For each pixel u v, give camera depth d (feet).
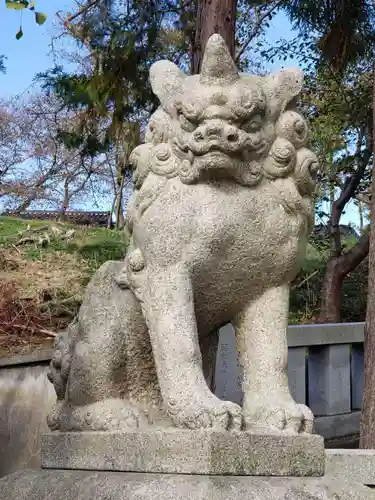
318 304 28.27
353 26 21.49
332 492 6.09
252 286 6.91
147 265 6.81
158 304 6.57
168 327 6.45
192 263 6.62
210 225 6.51
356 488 6.39
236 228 6.59
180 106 6.54
